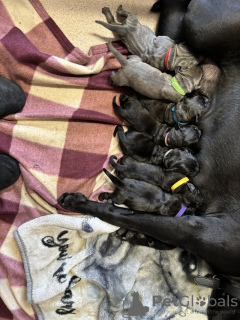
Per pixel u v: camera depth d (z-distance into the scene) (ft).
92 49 2.07
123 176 2.06
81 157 2.11
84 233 2.07
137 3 2.14
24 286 2.13
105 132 2.13
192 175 1.96
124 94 2.06
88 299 2.20
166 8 2.07
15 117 1.98
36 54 1.90
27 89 2.01
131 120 2.04
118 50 2.09
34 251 2.07
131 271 2.19
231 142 1.87
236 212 1.88
